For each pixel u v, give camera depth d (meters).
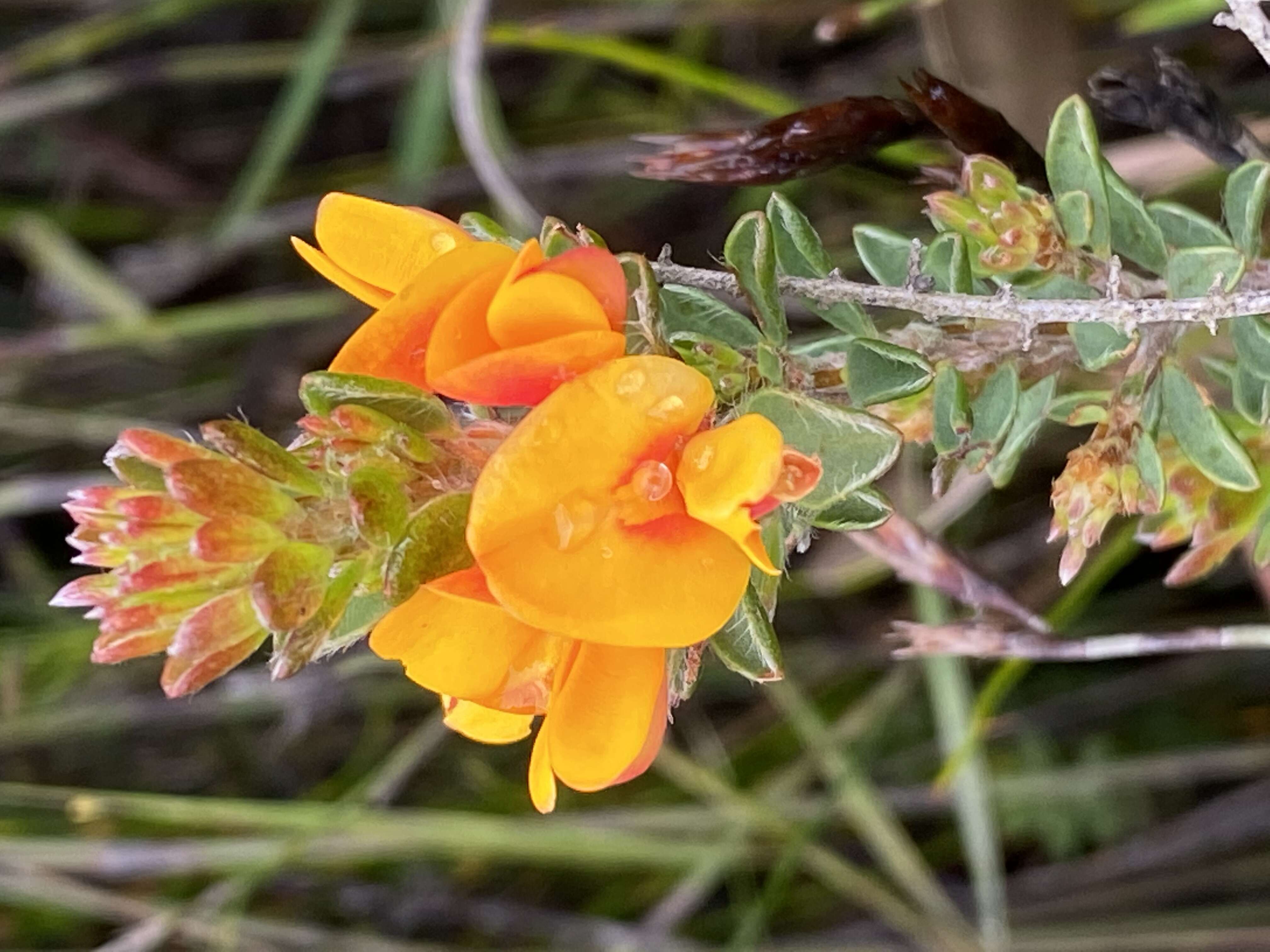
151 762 0.34
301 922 0.33
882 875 0.32
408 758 0.29
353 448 0.16
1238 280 0.17
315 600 0.16
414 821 0.29
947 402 0.17
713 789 0.29
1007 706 0.31
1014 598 0.21
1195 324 0.18
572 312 0.15
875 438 0.16
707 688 0.31
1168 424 0.18
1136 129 0.25
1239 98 0.26
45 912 0.33
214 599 0.16
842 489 0.16
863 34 0.33
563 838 0.29
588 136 0.35
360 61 0.34
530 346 0.15
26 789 0.29
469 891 0.34
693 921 0.32
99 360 0.36
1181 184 0.24
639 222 0.35
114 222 0.38
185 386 0.36
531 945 0.33
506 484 0.15
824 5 0.30
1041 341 0.18
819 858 0.29
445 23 0.31
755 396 0.16
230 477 0.15
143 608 0.16
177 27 0.39
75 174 0.38
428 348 0.15
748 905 0.32
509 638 0.16
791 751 0.31
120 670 0.32
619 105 0.35
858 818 0.29
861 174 0.29
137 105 0.39
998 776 0.30
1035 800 0.30
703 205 0.35
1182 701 0.30
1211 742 0.30
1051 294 0.18
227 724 0.35
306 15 0.38
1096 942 0.28
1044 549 0.30
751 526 0.15
